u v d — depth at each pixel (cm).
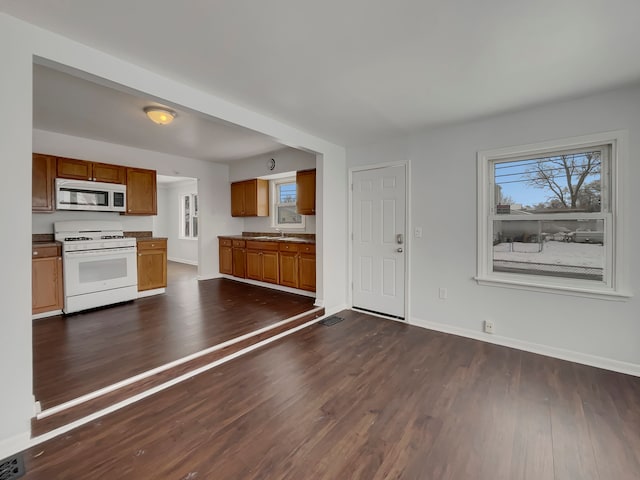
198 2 141
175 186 830
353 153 399
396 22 156
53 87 242
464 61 194
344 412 192
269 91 238
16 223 158
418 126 319
